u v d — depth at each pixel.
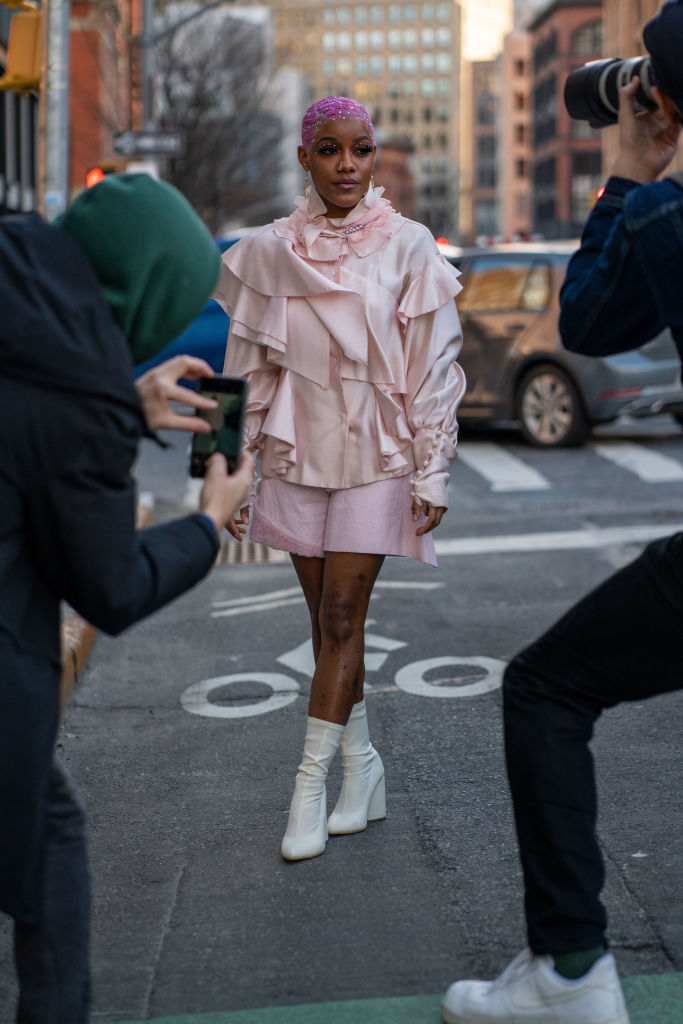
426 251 3.54
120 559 2.07
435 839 3.72
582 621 2.52
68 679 5.40
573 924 2.50
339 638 3.60
